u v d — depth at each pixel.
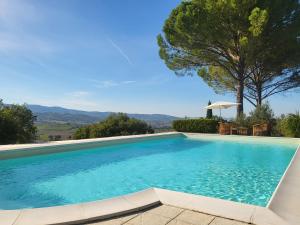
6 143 11.82
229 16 15.55
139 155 10.32
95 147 10.89
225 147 12.52
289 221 3.00
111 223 2.95
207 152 11.15
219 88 21.38
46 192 5.52
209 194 5.46
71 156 9.84
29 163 8.41
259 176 6.91
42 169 7.72
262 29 14.70
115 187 5.94
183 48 17.50
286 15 16.25
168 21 17.19
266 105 17.05
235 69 17.77
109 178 6.73
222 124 16.50
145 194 3.77
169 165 8.44
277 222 2.97
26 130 13.94
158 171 7.55
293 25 16.08
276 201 3.58
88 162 8.84
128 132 17.00
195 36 16.12
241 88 17.83
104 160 9.24
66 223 2.91
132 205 3.35
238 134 16.19
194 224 2.93
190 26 15.66
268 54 17.08
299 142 12.76
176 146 12.89
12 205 4.75
